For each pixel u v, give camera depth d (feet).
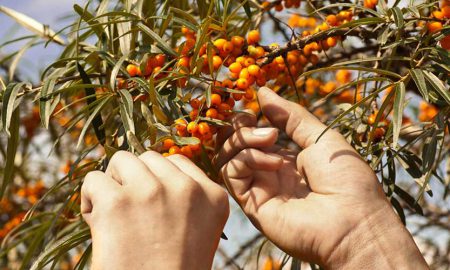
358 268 1.59
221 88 1.66
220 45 1.78
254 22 2.26
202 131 1.62
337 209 1.63
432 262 3.61
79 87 1.69
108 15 1.84
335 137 1.71
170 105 1.69
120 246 1.35
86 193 1.43
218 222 1.45
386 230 1.61
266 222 1.68
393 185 1.85
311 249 1.63
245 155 1.68
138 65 1.81
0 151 3.26
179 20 1.78
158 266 1.35
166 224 1.38
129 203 1.39
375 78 1.62
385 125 1.89
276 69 1.87
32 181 3.81
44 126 1.67
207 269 1.41
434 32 1.64
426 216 3.43
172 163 1.46
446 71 1.65
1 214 3.72
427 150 1.65
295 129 1.74
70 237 1.73
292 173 1.74
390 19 1.71
